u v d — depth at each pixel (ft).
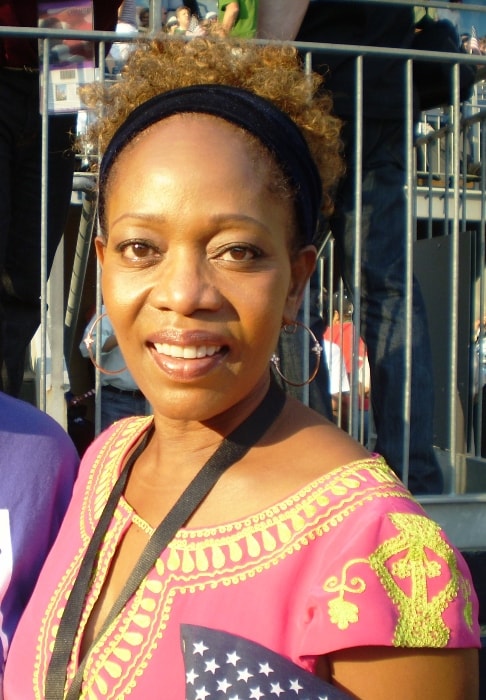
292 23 10.42
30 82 10.82
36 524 5.47
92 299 18.48
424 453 10.42
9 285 11.84
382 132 10.98
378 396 10.71
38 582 4.41
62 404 13.88
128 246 3.77
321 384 11.68
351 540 3.27
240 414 3.85
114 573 3.92
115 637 3.56
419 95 11.58
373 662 3.18
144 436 4.53
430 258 13.97
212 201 3.56
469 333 12.87
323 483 3.51
